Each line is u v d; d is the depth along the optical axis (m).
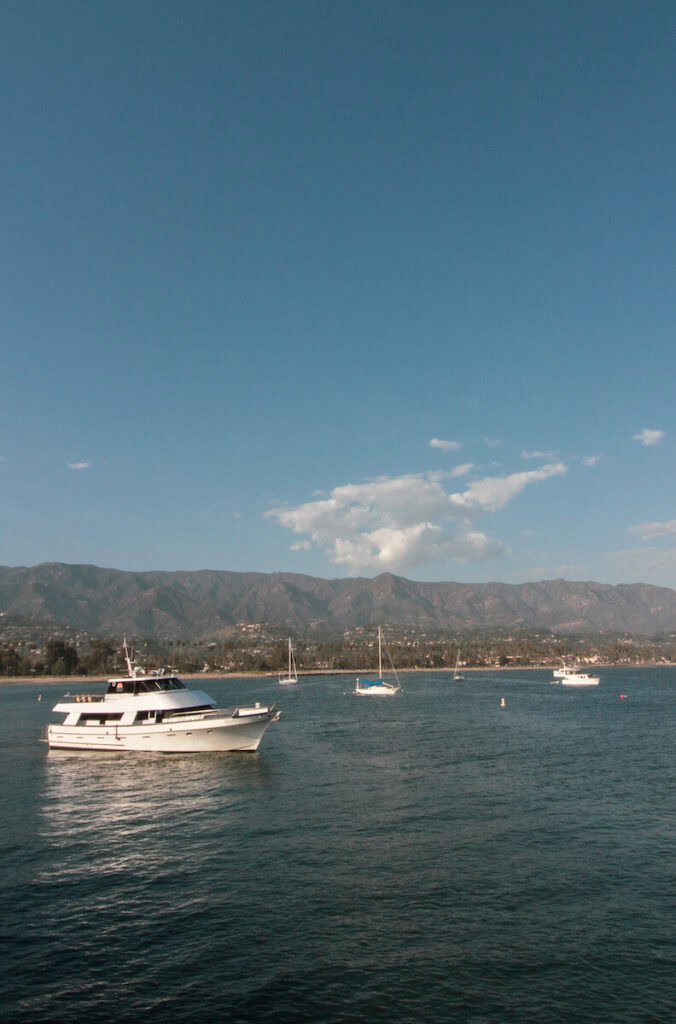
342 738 85.50
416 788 53.62
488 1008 21.95
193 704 70.06
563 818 44.28
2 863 36.75
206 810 47.31
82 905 30.62
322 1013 21.77
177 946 26.42
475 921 28.33
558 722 105.19
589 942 26.38
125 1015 21.77
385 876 33.62
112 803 50.00
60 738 71.19
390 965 24.73
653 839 39.59
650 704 141.62
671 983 23.33
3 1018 21.70
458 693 185.88
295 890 31.95
